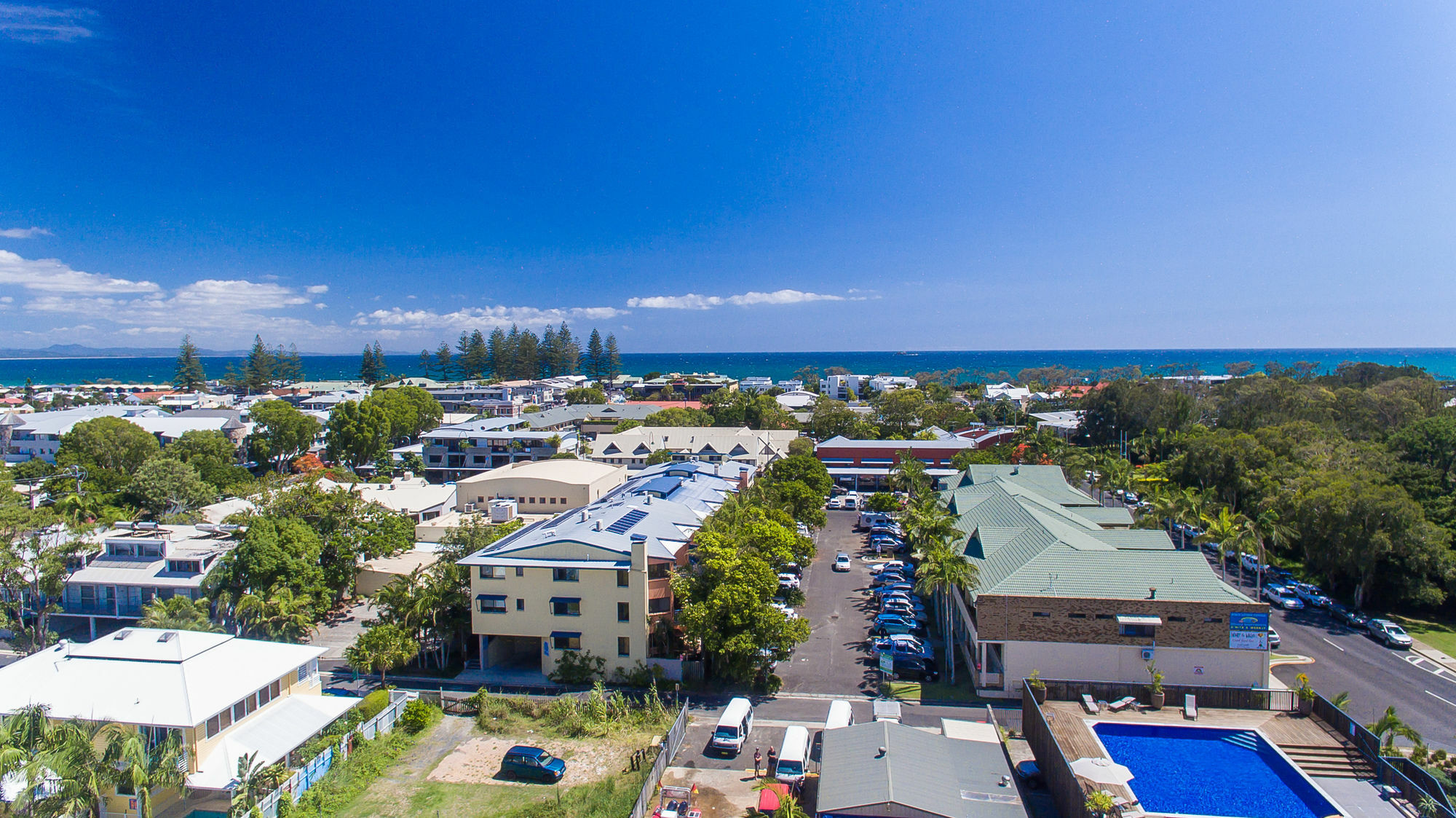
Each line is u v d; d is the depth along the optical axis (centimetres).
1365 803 3319
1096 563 4888
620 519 5950
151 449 11069
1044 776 3709
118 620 6206
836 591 6994
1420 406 11325
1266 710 4188
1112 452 14150
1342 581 6800
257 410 13025
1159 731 3947
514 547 5372
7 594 5575
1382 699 4631
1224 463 9494
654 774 3706
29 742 3148
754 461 11581
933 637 5931
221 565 5859
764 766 3928
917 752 3406
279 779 3544
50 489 8688
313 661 4494
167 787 3484
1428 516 6869
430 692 4781
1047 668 4706
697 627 4738
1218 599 4550
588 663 5119
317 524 6850
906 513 8150
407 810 3597
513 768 3912
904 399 16838
